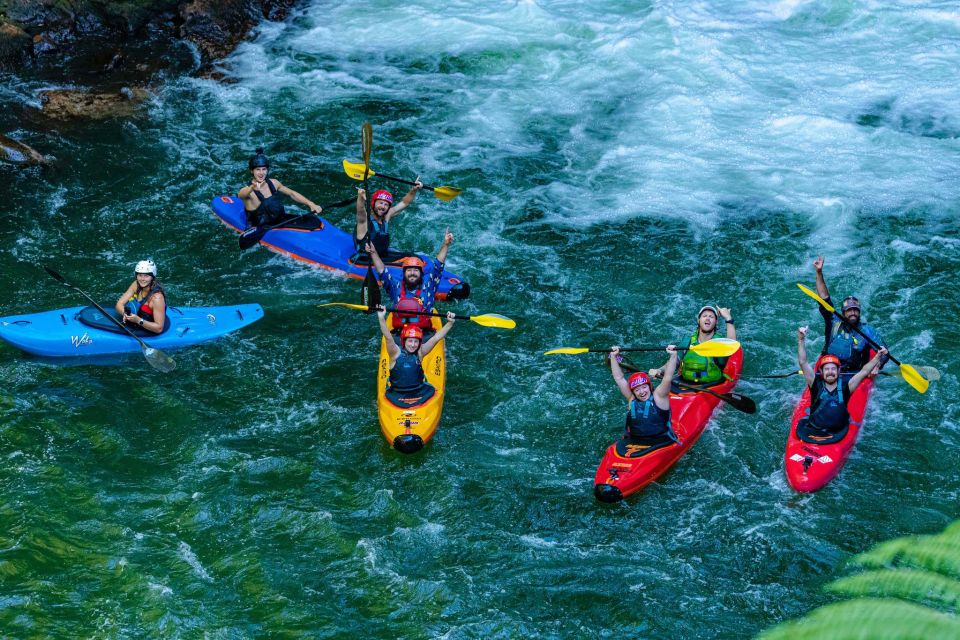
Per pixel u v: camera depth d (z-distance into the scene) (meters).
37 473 26.08
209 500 25.61
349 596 22.75
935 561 14.84
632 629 22.11
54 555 23.33
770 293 35.38
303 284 36.03
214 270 36.78
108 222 39.44
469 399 30.22
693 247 38.19
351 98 50.28
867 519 25.38
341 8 60.91
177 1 56.06
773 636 13.04
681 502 26.05
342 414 29.41
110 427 28.27
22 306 33.97
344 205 38.75
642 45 54.38
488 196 42.03
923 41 53.78
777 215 40.00
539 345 32.91
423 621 22.12
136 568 23.06
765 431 28.59
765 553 24.38
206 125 47.41
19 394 29.33
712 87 50.03
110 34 54.62
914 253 37.28
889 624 12.39
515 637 21.77
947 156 43.59
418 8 60.56
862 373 26.86
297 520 25.03
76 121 46.59
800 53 53.22
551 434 28.89
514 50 54.97
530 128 47.53
